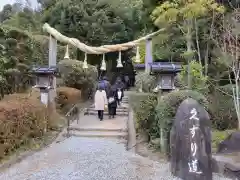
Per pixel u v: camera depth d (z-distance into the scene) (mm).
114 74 24750
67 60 14758
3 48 9898
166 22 8906
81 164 6398
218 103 9273
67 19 20219
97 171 5945
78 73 14312
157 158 6750
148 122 7840
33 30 19594
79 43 10523
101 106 11078
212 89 9953
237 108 8805
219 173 5773
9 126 6402
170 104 6492
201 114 5500
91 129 9719
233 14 9266
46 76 9070
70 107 11523
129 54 22719
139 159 6797
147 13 11539
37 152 7277
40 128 8156
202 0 8109
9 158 6375
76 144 8211
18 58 10297
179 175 5504
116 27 21109
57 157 6910
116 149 7746
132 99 9820
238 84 9453
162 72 7434
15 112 6793
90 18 20672
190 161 5344
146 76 10250
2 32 10414
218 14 9555
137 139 8281
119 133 9469
